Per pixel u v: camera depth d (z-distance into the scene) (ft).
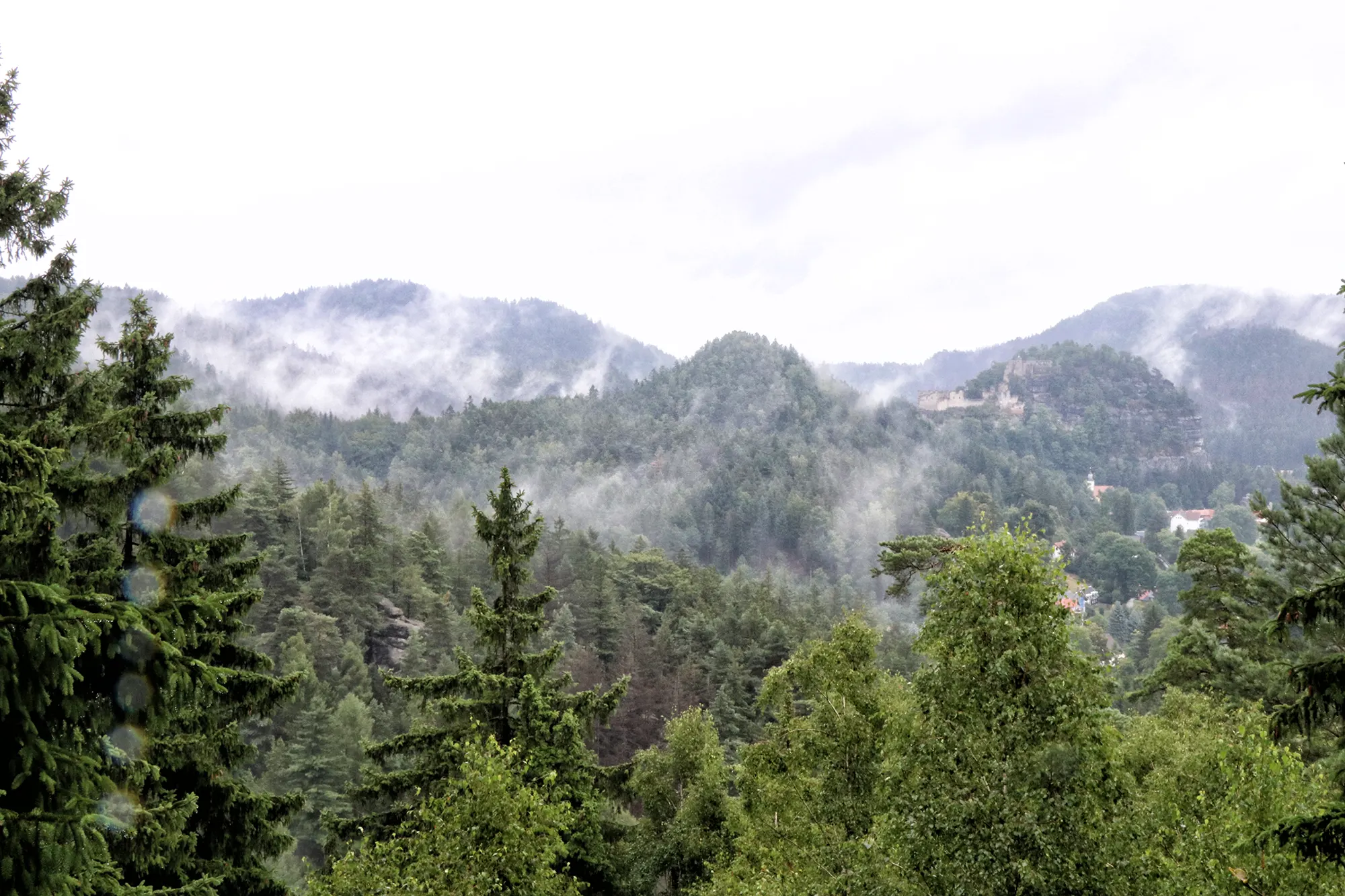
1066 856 36.52
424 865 45.65
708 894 66.95
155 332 45.57
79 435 35.32
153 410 43.96
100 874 27.04
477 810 47.16
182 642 22.39
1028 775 37.47
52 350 35.37
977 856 37.42
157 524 43.09
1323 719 26.58
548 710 60.70
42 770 18.72
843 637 62.90
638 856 83.51
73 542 41.39
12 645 17.92
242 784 45.75
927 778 40.70
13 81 35.96
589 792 65.72
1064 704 38.11
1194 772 52.60
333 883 46.80
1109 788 38.93
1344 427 30.48
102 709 21.54
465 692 60.90
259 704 45.47
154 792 39.50
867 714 60.18
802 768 62.85
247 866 44.98
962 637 40.57
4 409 36.50
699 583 365.81
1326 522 71.82
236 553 46.96
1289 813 40.45
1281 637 27.22
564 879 52.39
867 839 48.42
